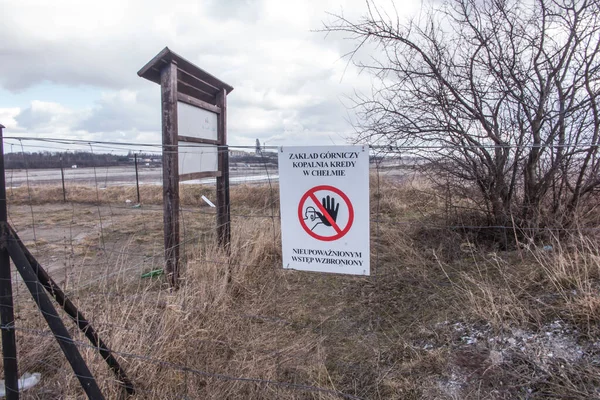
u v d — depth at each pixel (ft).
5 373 7.09
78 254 20.16
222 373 8.75
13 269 16.19
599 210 13.79
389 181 17.94
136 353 8.60
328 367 9.20
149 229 26.89
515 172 13.74
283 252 8.09
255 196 24.40
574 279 9.84
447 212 15.62
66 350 6.84
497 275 11.68
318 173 7.59
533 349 8.22
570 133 13.34
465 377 8.04
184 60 12.98
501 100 13.64
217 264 13.34
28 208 38.22
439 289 12.12
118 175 46.37
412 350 9.31
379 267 14.69
